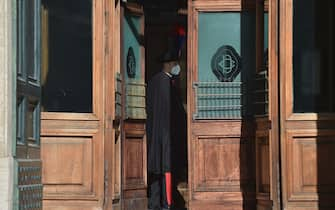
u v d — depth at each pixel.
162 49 16.27
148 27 16.30
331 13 12.97
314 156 12.77
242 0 14.12
